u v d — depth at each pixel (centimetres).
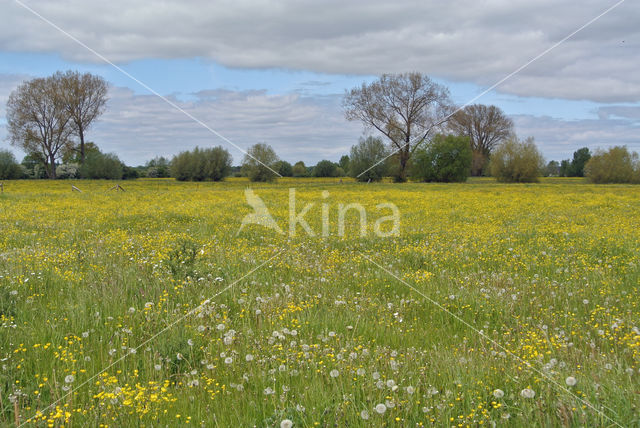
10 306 571
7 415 360
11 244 1059
